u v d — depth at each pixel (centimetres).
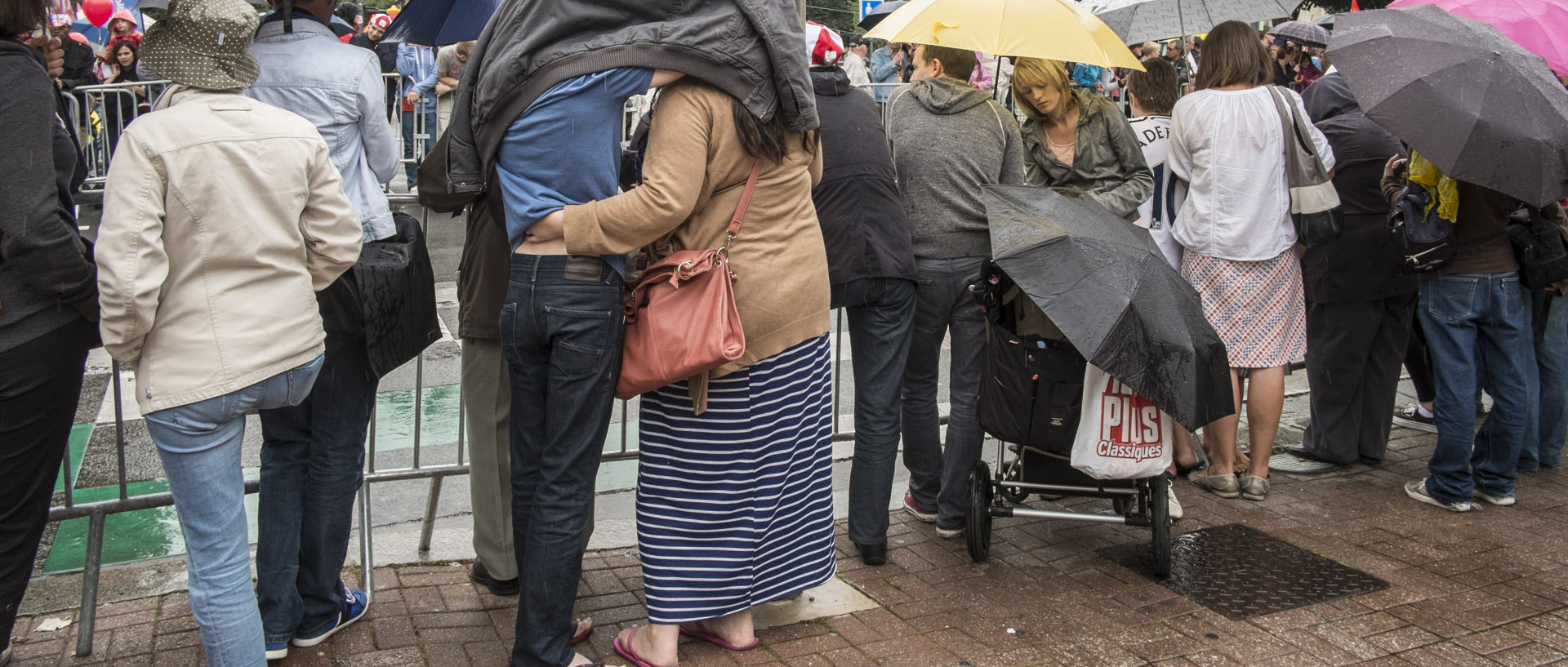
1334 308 518
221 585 269
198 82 255
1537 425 525
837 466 540
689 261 286
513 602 364
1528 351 512
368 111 316
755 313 306
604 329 285
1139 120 497
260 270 261
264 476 312
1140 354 347
